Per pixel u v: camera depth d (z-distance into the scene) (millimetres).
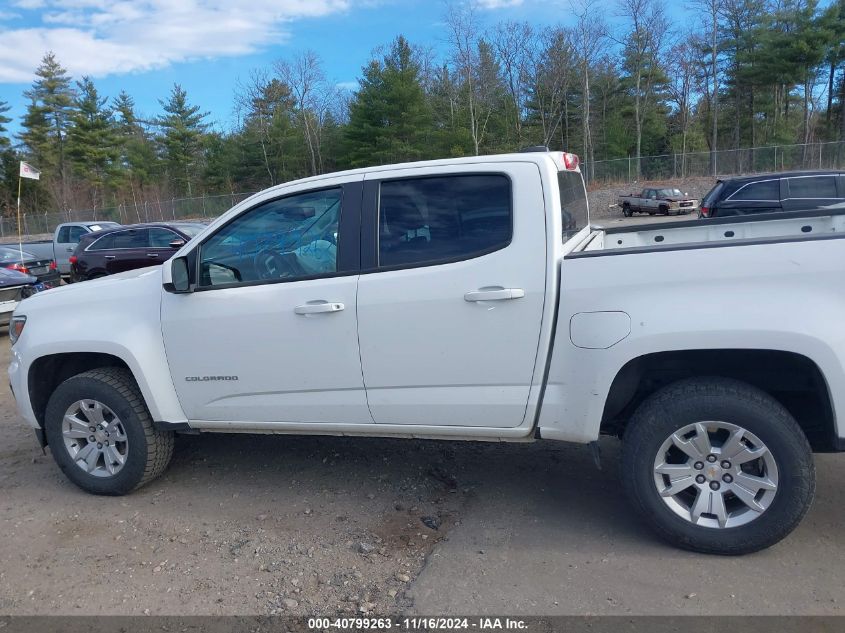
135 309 4129
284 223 3859
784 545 3307
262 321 3785
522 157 3443
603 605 2912
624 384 3307
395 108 47125
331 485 4324
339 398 3736
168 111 64750
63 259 18109
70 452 4336
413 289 3475
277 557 3477
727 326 2975
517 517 3770
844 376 2869
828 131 55750
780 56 48219
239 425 4035
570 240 3658
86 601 3168
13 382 4461
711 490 3186
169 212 48625
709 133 59375
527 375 3365
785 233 4449
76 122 61594
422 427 3631
